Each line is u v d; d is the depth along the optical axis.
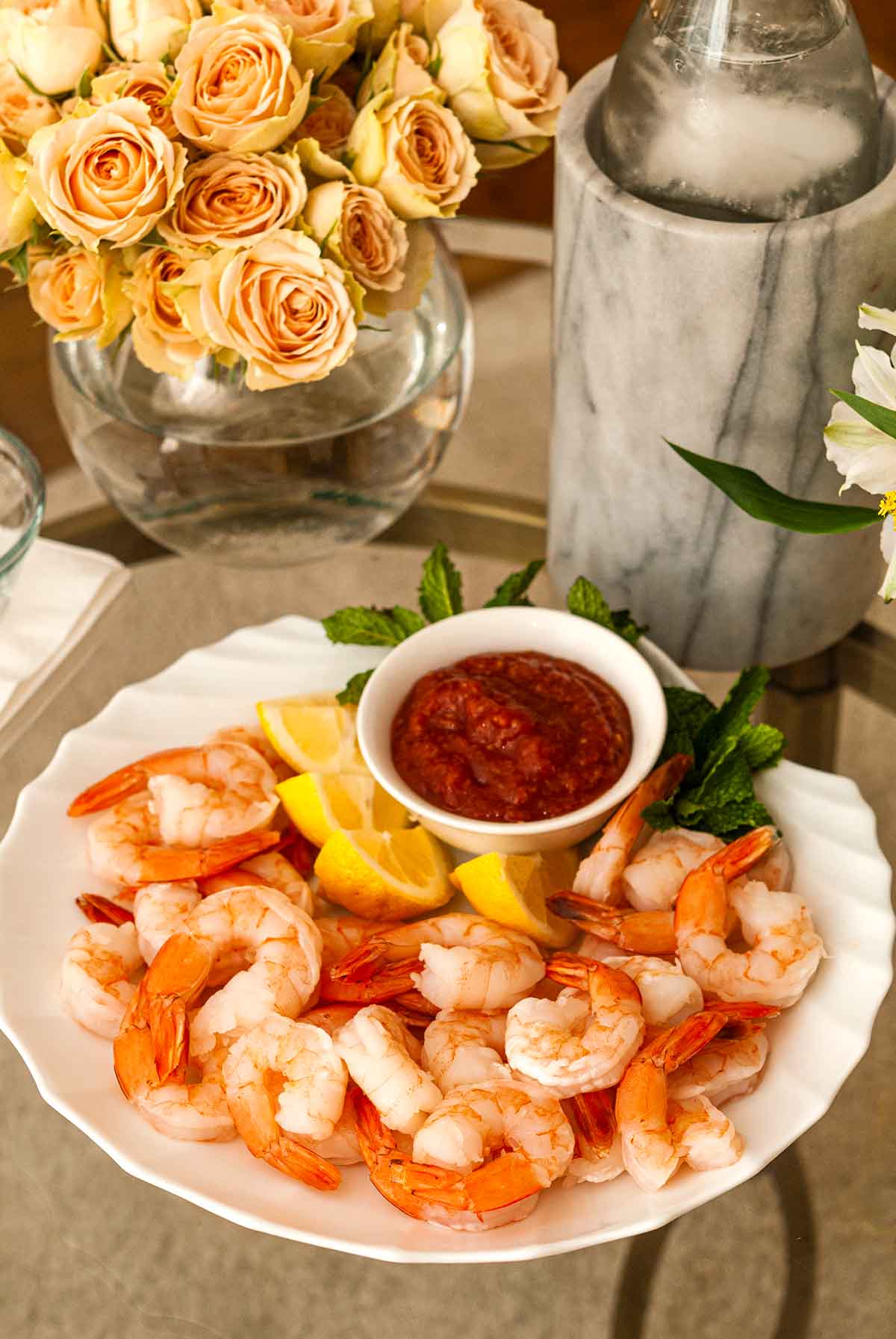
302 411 0.89
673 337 0.85
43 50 0.81
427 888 0.86
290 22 0.83
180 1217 0.82
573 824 0.85
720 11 0.82
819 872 0.87
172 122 0.82
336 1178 0.78
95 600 0.98
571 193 0.85
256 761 0.89
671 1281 0.81
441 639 0.91
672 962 0.85
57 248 0.85
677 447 0.83
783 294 0.83
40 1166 0.84
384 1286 0.81
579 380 0.89
